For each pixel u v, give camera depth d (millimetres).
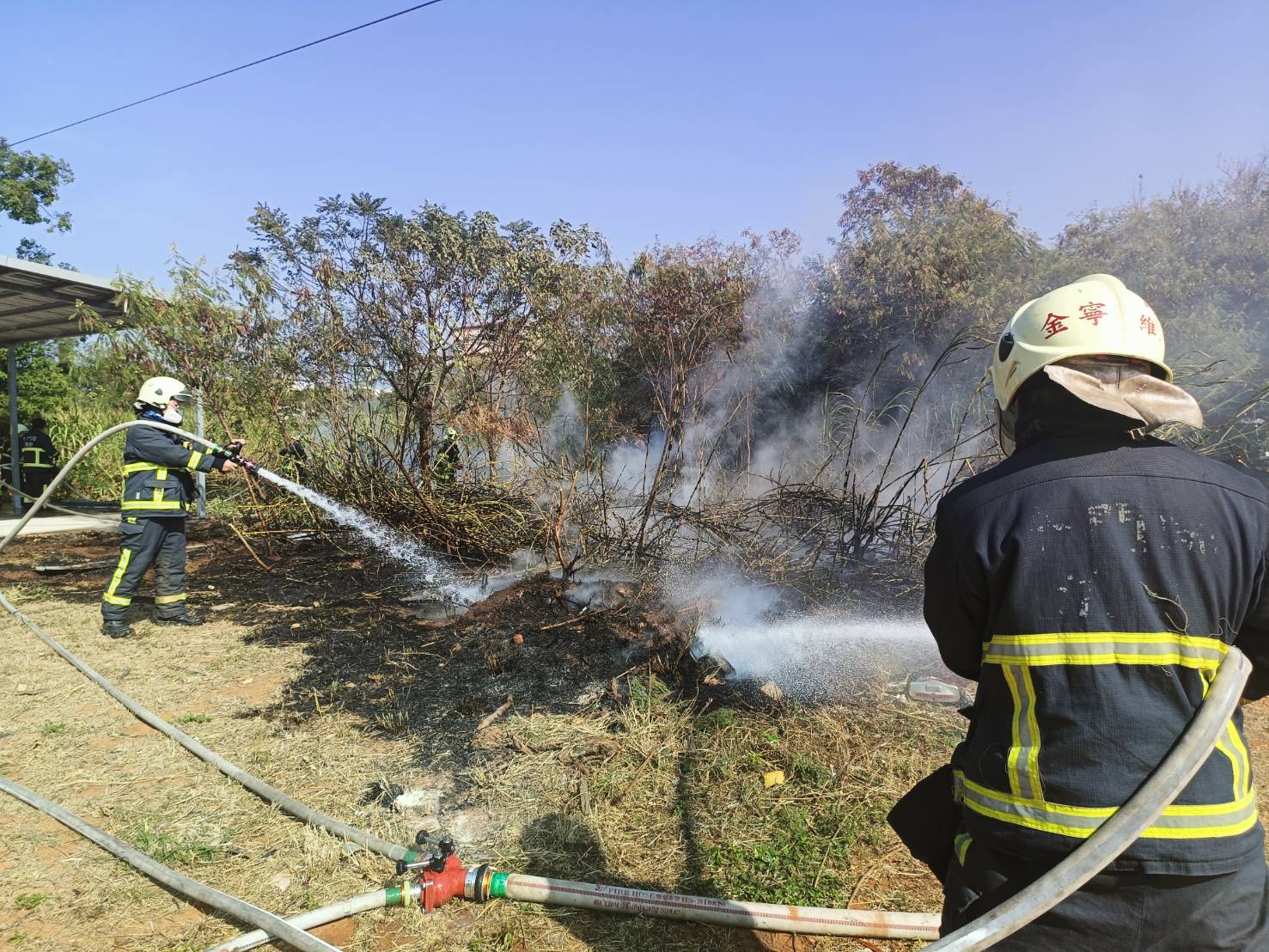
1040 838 1188
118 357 6484
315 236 5789
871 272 5688
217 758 3500
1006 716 1263
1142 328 1368
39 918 2512
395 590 5977
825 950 2340
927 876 2648
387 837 2918
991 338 4344
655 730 3502
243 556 7430
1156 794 1095
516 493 5738
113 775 3424
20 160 20984
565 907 2518
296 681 4426
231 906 2457
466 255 5605
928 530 4152
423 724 3799
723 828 2893
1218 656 1193
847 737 3408
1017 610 1240
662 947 2357
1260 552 1211
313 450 6723
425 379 5898
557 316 5629
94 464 12625
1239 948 1167
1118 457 1276
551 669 4160
